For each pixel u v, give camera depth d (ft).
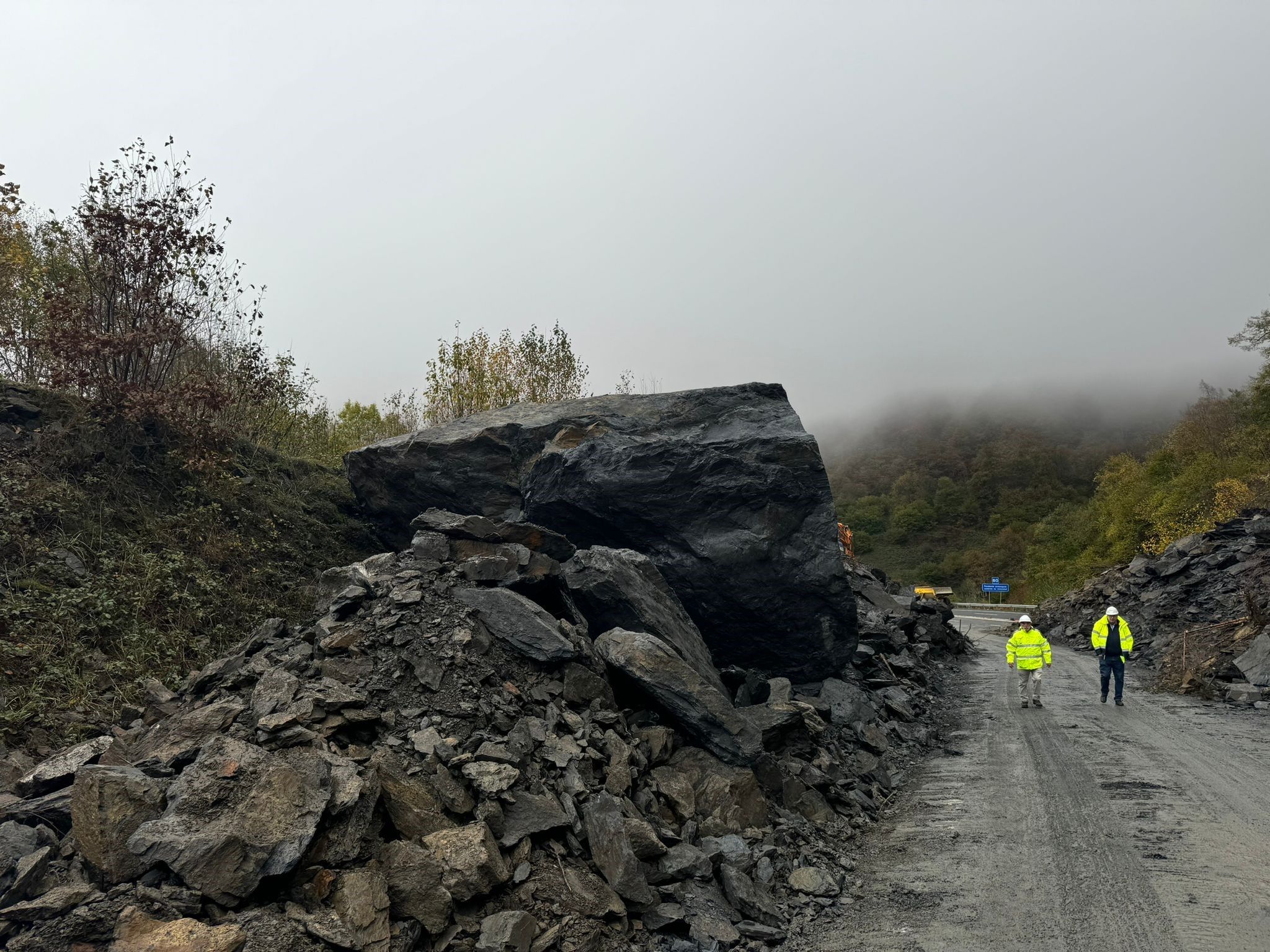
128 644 29.66
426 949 16.11
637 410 46.91
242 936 14.17
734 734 26.22
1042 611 118.11
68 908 14.66
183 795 15.88
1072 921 19.35
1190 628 71.92
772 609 41.37
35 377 42.29
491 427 47.14
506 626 25.61
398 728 21.17
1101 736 40.68
